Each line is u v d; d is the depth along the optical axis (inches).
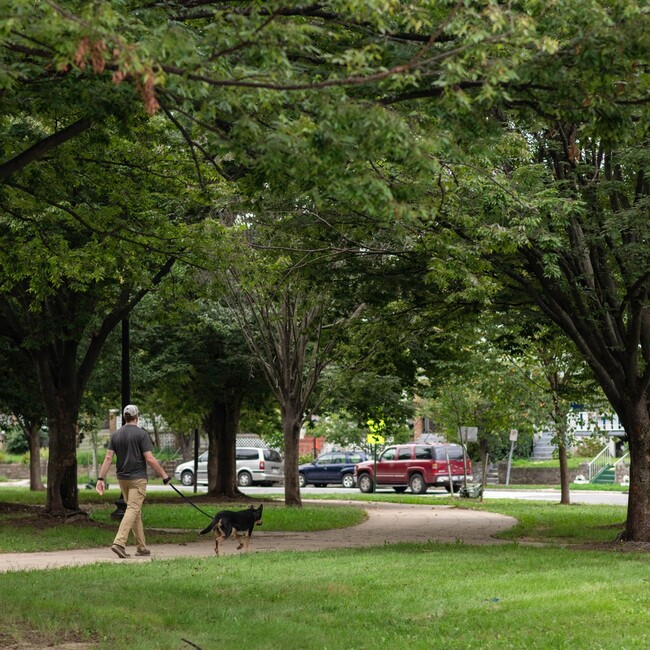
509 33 293.0
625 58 324.5
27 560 605.3
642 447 721.6
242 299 1219.9
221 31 298.0
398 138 295.7
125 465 609.3
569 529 876.0
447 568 531.8
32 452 1761.8
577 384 1239.5
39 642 330.6
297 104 317.1
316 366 1214.3
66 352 938.7
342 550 655.8
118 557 614.5
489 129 354.3
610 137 356.8
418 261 714.8
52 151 521.3
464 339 998.4
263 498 1434.5
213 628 360.5
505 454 2373.3
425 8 333.1
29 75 352.8
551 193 591.8
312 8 339.6
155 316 866.8
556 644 324.2
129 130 454.9
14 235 691.4
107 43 257.4
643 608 393.7
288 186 403.2
